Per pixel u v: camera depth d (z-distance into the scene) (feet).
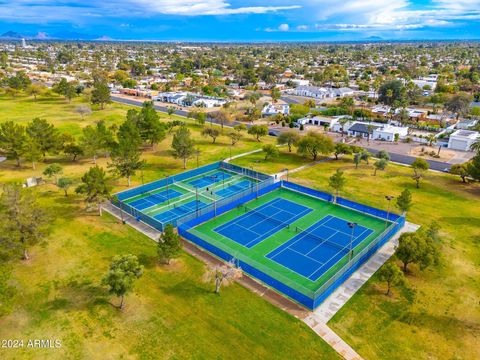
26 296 143.02
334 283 150.20
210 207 216.74
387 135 390.42
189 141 287.69
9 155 306.96
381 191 252.42
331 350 121.90
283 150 348.79
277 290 150.61
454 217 214.69
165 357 117.70
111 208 219.82
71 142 306.55
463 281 157.89
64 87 542.57
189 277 157.89
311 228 205.57
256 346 122.83
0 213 151.23
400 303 144.36
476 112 479.41
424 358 119.65
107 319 132.57
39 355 117.08
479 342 126.41
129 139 256.52
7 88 595.88
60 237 185.47
